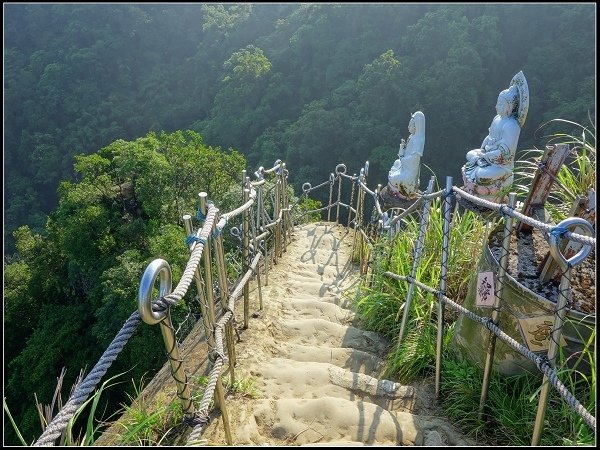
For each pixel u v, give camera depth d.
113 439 2.58
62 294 17.50
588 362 2.59
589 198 2.79
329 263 6.05
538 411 2.23
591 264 2.89
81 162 16.81
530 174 4.41
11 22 40.25
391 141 24.89
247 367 3.25
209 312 2.58
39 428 12.62
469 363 3.05
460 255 4.04
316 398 2.96
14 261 22.42
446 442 2.61
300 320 4.06
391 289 4.02
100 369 1.69
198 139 19.33
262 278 5.21
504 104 3.92
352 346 3.73
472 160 4.12
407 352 3.33
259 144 29.67
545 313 2.58
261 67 32.00
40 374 13.82
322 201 25.38
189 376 3.16
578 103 21.66
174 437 2.62
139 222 15.48
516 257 2.97
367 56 29.44
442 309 3.01
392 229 4.44
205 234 2.36
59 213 17.00
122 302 12.35
